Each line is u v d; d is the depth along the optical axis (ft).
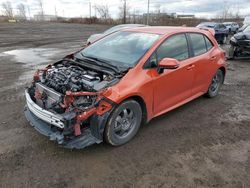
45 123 12.74
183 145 13.28
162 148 12.94
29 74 26.86
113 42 15.70
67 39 69.21
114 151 12.51
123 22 182.39
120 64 13.34
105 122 11.66
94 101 11.46
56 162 11.58
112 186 10.28
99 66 13.47
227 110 17.98
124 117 12.69
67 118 11.02
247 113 17.62
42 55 40.14
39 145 12.83
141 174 10.99
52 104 12.04
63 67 14.32
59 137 11.36
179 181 10.65
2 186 10.12
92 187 10.21
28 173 10.87
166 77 14.16
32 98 13.51
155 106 14.17
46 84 13.06
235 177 10.99
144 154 12.38
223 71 20.30
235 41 36.81
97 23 186.60
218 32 63.41
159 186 10.35
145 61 13.32
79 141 11.48
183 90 16.12
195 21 189.47
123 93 11.91
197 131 14.80
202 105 18.66
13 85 22.61
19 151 12.32
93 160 11.79
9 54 40.37
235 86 23.99
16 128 14.51
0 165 11.30
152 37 14.80
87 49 16.11
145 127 14.96
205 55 17.63
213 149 13.02
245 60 38.32
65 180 10.54
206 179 10.82
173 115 16.74
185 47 16.05
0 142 13.04
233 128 15.35
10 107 17.44
